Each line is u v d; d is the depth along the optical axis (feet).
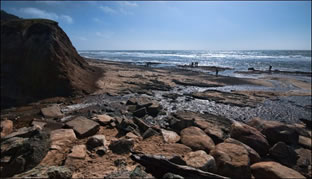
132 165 16.06
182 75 89.81
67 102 39.01
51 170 12.56
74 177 13.48
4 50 44.01
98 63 127.13
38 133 18.85
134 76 76.18
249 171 17.30
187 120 29.45
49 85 41.86
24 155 15.07
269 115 39.58
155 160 15.46
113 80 64.03
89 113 33.19
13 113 31.19
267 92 59.11
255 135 24.59
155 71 99.45
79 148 17.81
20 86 40.16
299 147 25.21
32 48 44.14
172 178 12.96
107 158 16.98
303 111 42.22
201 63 181.27
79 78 50.49
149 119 33.60
